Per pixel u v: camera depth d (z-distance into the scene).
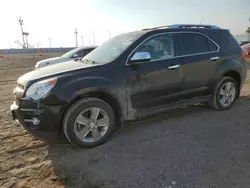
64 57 11.38
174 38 4.20
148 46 3.91
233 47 5.00
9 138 3.87
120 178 2.66
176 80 4.12
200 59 4.40
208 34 4.67
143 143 3.54
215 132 3.87
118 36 4.50
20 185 2.59
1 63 23.02
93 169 2.88
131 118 3.82
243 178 2.59
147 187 2.48
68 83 3.20
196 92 4.48
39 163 3.08
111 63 3.56
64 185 2.58
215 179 2.58
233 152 3.18
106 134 3.56
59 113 3.15
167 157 3.09
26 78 3.38
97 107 3.41
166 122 4.40
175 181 2.56
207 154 3.14
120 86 3.56
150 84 3.85
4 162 3.10
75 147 3.49
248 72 11.17
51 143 3.65
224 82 4.84
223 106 4.95
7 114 5.26
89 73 3.38
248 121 4.34
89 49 11.68
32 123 3.18
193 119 4.52
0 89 8.87
